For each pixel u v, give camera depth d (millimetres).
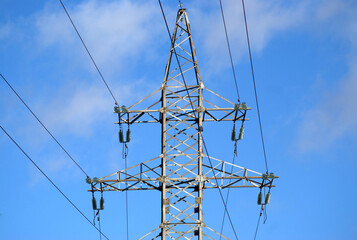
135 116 44344
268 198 44156
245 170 43750
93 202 43688
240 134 44938
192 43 45094
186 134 43969
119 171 43438
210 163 43656
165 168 43312
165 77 44750
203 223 41844
